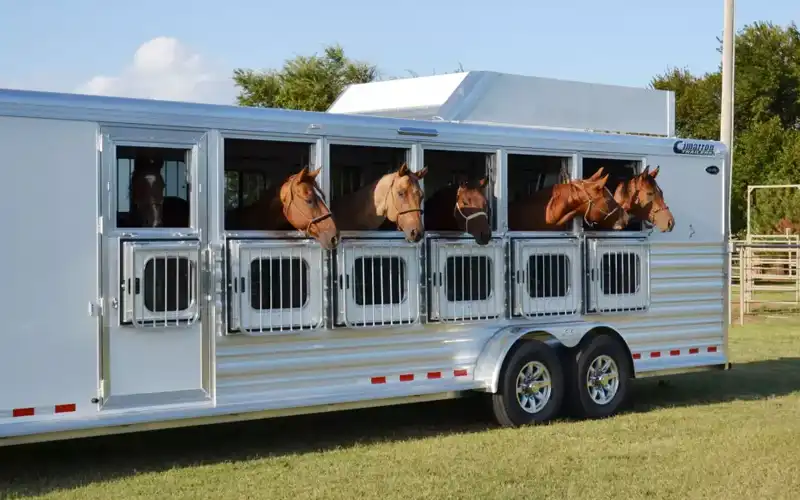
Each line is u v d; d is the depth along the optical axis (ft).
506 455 24.72
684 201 33.22
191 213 23.54
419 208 25.27
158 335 23.06
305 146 26.12
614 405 30.71
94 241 22.30
